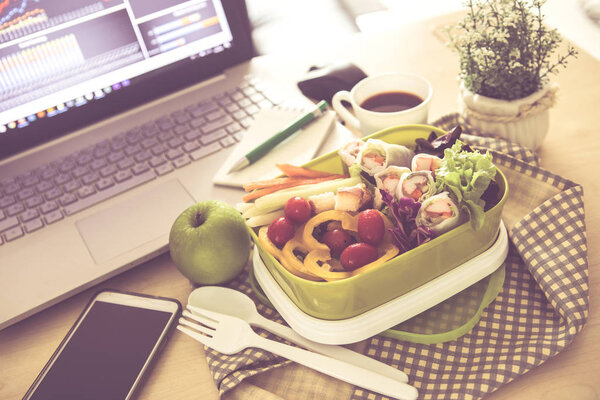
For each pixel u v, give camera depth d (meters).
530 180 0.65
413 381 0.54
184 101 0.91
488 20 0.67
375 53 0.98
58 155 0.85
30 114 0.83
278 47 1.26
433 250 0.53
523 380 0.53
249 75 0.95
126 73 0.87
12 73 0.80
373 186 0.59
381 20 1.50
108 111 0.88
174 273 0.69
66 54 0.82
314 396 0.54
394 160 0.58
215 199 0.74
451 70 0.91
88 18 0.81
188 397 0.56
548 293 0.56
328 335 0.55
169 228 0.71
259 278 0.62
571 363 0.53
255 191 0.61
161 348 0.60
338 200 0.56
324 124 0.80
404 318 0.56
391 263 0.51
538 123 0.70
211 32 0.90
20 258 0.71
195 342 0.61
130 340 0.61
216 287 0.64
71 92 0.84
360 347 0.58
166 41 0.87
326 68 0.89
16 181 0.81
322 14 1.34
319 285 0.50
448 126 0.74
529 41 0.66
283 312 0.58
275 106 0.86
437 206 0.52
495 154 0.66
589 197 0.68
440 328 0.58
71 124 0.87
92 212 0.75
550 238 0.60
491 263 0.59
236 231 0.62
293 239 0.57
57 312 0.67
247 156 0.75
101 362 0.59
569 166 0.72
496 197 0.55
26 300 0.66
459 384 0.52
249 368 0.57
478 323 0.58
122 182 0.79
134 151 0.83
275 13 1.37
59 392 0.57
